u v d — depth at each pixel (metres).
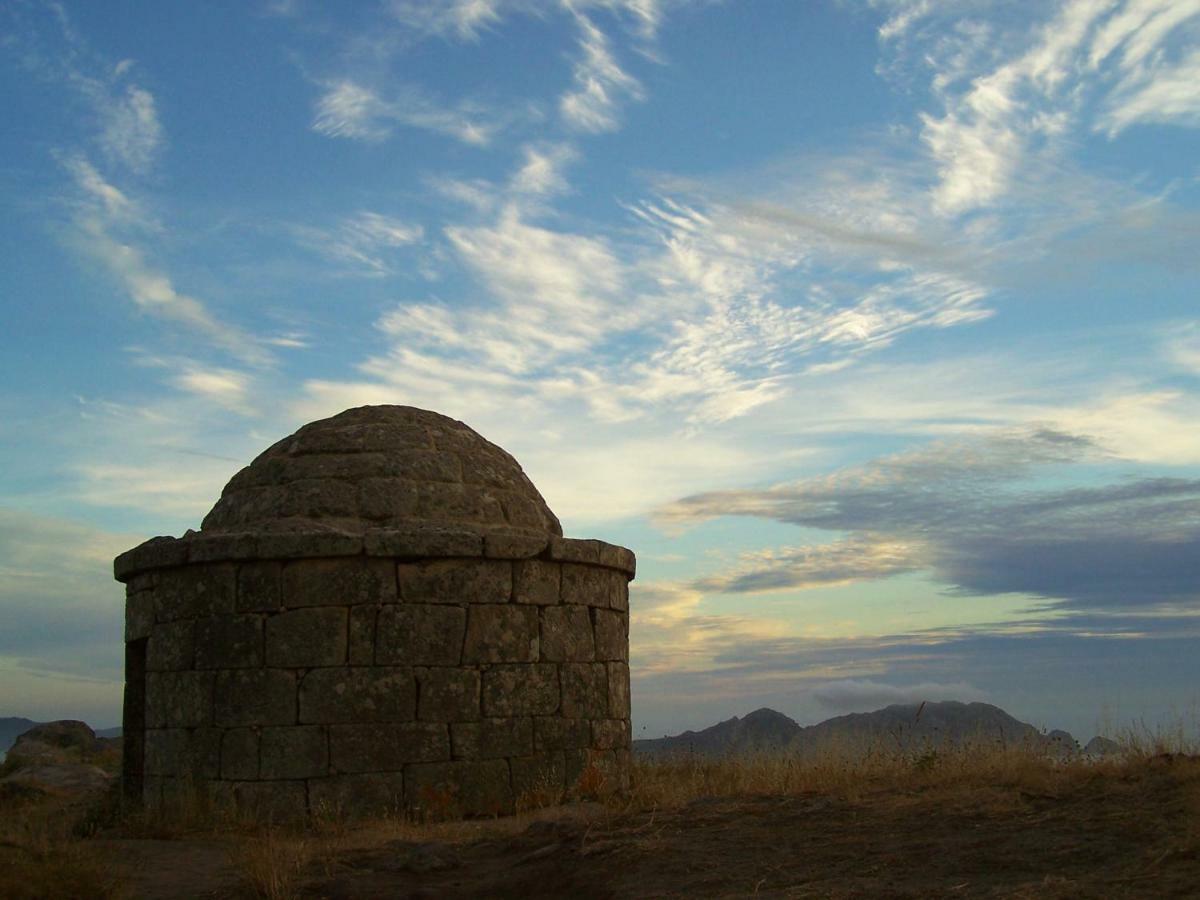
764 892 7.66
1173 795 8.55
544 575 14.48
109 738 27.97
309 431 15.70
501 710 13.86
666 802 11.17
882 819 9.14
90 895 9.59
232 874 10.38
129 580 15.21
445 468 15.14
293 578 13.61
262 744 13.30
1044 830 8.21
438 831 11.90
